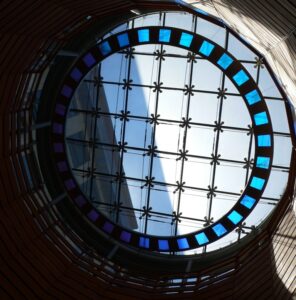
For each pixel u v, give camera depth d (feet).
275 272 50.60
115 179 78.84
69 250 63.05
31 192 62.08
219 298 54.49
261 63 69.82
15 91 54.29
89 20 62.44
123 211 78.95
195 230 77.00
